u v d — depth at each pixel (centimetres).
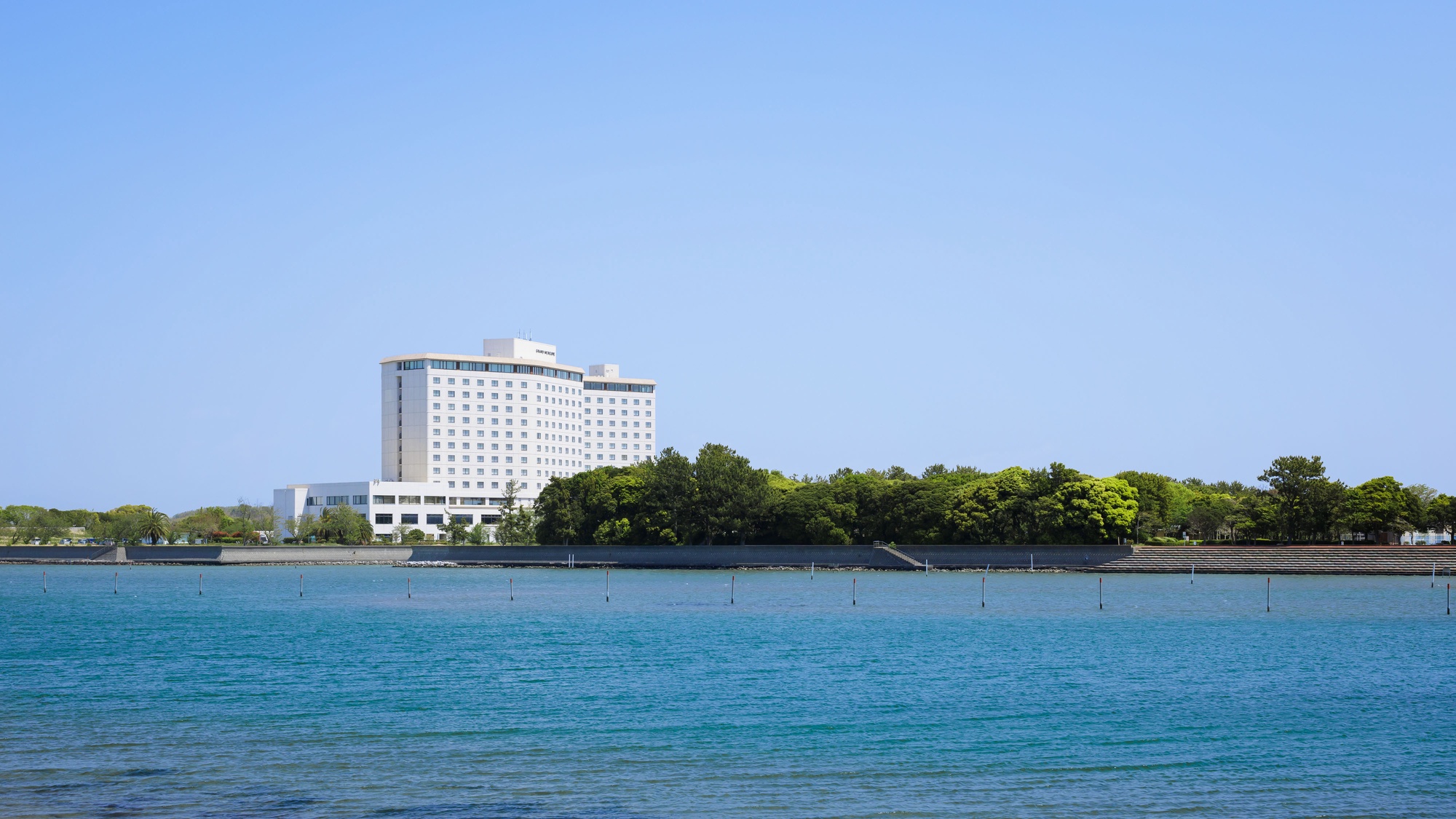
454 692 7262
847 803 4638
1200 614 12544
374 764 5275
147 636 10688
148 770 5134
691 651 9394
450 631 11019
